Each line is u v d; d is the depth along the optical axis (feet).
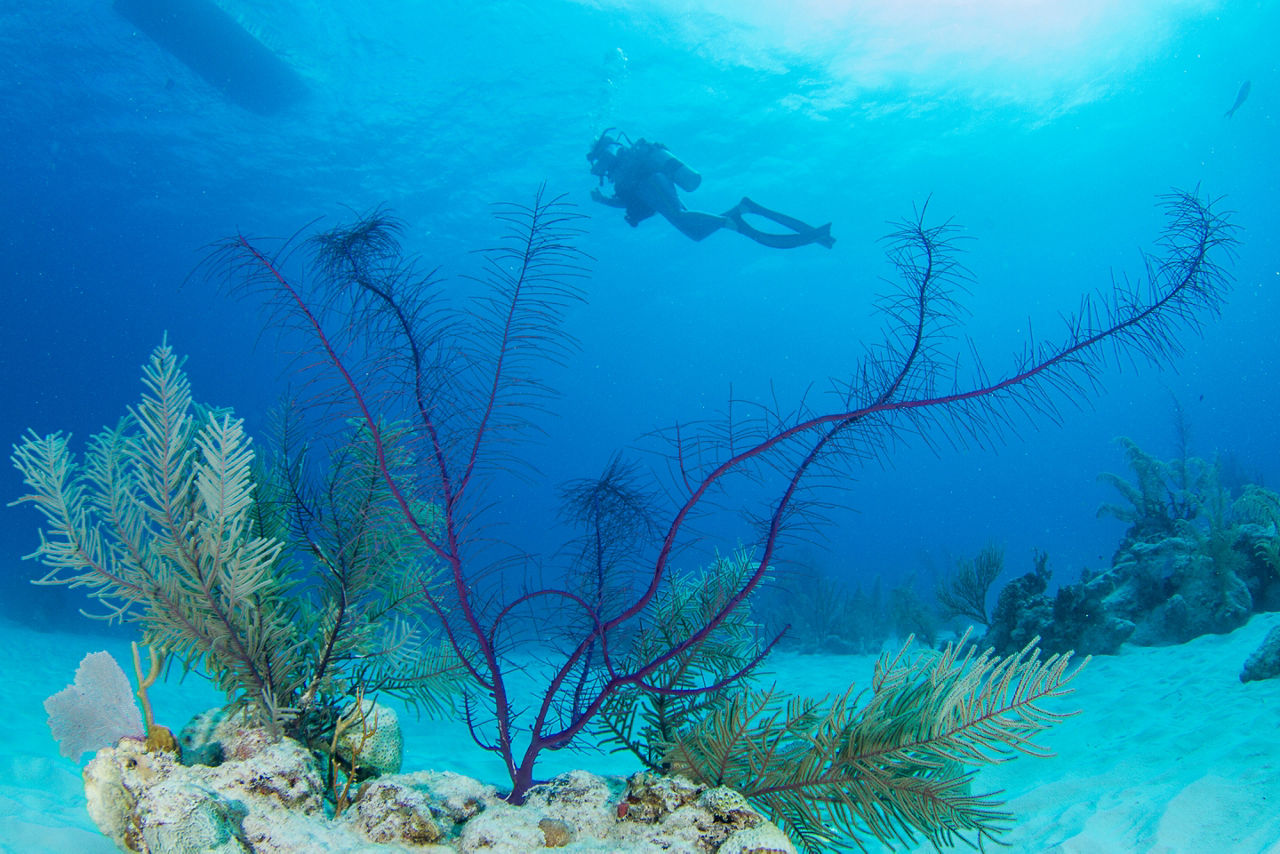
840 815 7.95
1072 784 12.91
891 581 70.69
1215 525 27.14
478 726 9.90
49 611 47.14
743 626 9.66
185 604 8.24
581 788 8.24
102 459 8.50
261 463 10.46
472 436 7.77
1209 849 9.11
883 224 129.39
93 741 8.17
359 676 10.01
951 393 6.96
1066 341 6.88
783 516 7.49
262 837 6.89
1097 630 26.12
